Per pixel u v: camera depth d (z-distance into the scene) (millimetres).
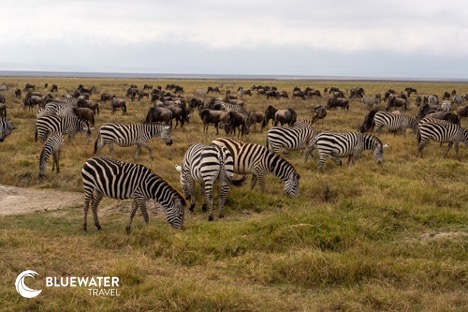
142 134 14648
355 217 8852
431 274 6609
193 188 10086
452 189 11125
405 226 8680
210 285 6215
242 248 7633
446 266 6738
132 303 5625
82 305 5680
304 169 13523
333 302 5840
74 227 9125
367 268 6652
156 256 7492
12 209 10328
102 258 7309
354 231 8164
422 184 11352
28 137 17812
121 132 14367
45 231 8758
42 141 16859
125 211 10086
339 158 13852
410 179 12234
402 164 14297
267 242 7738
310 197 10867
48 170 13219
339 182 11703
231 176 9719
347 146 13383
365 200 9883
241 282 6527
